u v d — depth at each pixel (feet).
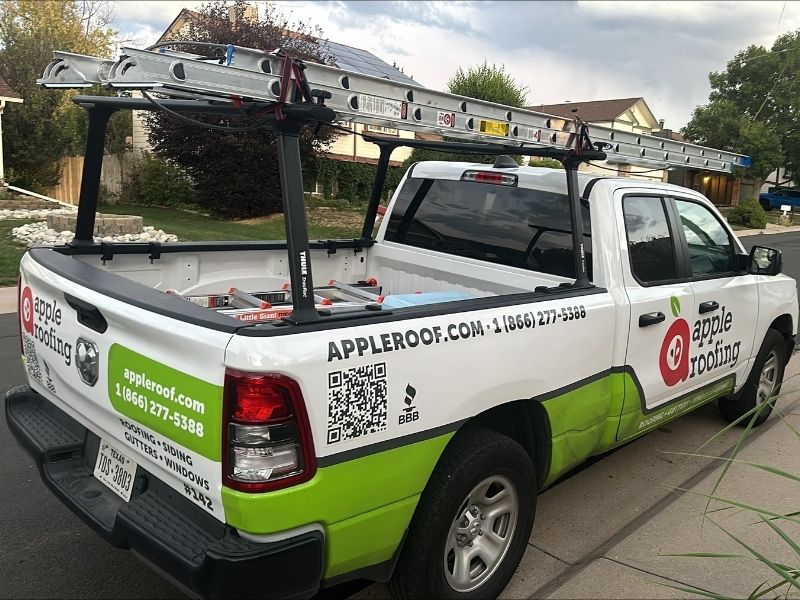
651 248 13.14
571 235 12.61
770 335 17.34
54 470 9.78
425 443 8.59
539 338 10.16
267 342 7.19
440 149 14.12
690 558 11.63
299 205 7.82
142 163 81.00
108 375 8.80
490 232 14.14
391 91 8.82
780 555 11.84
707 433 17.63
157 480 8.54
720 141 95.66
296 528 7.48
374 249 16.43
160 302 8.32
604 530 12.66
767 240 83.61
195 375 7.48
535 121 10.74
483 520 9.89
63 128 71.00
